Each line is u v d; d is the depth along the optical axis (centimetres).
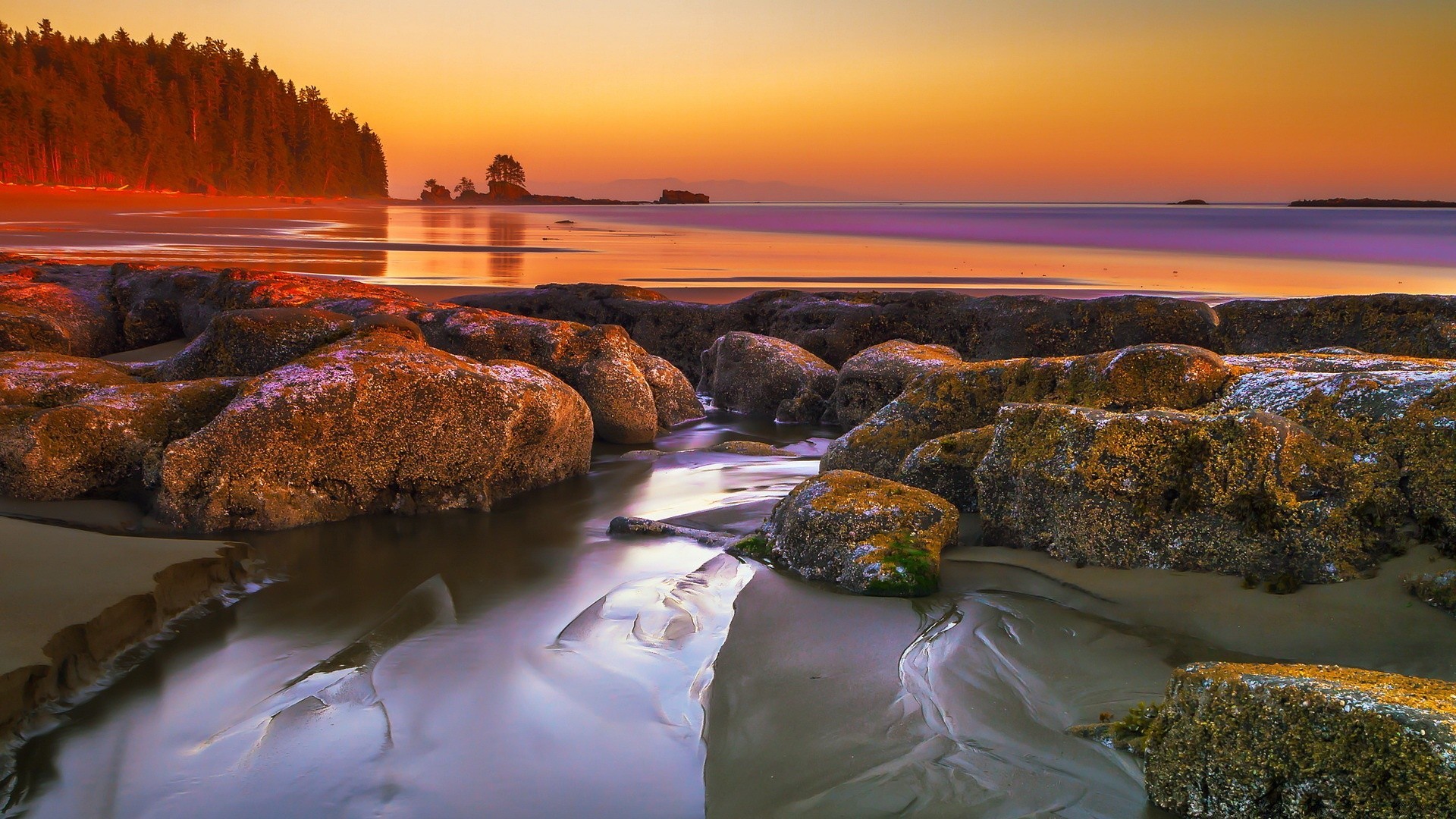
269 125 15488
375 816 361
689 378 1577
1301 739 301
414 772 389
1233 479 523
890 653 481
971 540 629
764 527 680
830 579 584
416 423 750
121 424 730
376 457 740
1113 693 422
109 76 12731
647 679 469
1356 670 333
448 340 1165
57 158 11062
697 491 839
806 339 1436
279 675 473
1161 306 1261
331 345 821
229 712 436
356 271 2727
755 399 1272
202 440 688
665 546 681
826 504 616
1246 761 315
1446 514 496
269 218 7200
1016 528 604
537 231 5981
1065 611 511
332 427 721
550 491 832
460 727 423
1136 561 547
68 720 424
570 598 579
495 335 1141
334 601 570
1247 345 1218
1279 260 3525
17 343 1226
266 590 588
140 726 421
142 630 501
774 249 4209
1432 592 454
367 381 738
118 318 1495
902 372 1115
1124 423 554
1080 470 559
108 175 11844
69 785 377
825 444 1066
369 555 657
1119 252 4066
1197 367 676
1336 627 454
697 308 1611
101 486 721
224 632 523
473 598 577
